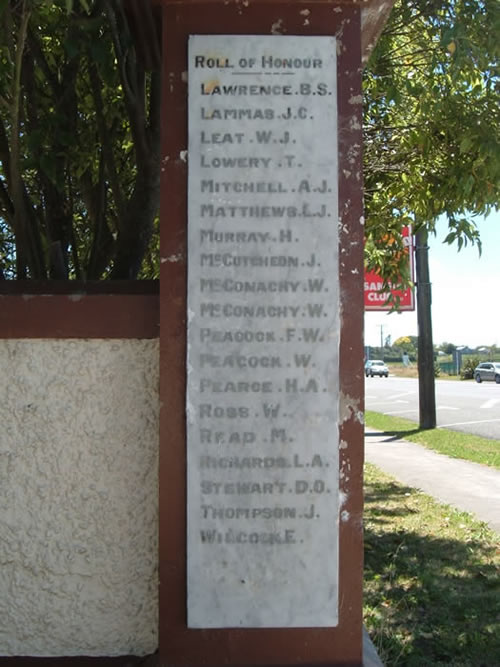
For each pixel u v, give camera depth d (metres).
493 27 4.87
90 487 2.62
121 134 4.64
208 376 2.46
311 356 2.47
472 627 4.18
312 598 2.46
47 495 2.62
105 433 2.63
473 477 9.58
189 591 2.45
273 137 2.50
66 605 2.61
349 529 2.48
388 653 3.78
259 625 2.46
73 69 3.87
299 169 2.50
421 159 6.26
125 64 3.52
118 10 3.54
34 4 3.18
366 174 6.75
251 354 2.47
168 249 2.49
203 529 2.46
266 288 2.48
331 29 2.54
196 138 2.49
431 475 9.77
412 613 4.39
